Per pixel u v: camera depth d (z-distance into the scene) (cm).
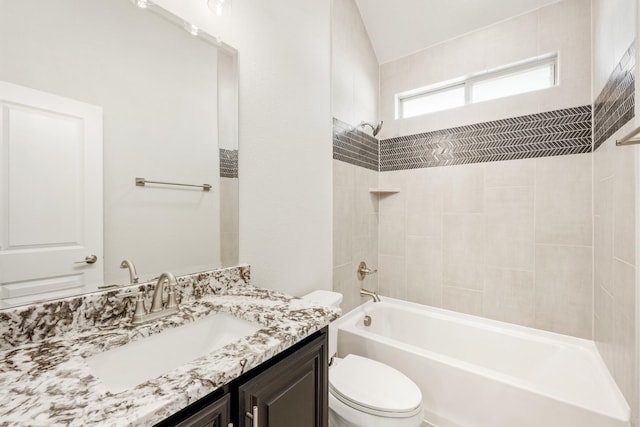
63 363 58
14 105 67
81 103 79
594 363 148
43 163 72
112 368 67
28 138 69
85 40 79
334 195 189
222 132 118
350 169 208
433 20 207
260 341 68
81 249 78
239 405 62
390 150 243
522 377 173
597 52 155
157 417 45
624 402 115
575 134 171
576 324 172
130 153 90
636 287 104
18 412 43
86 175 80
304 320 82
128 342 71
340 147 196
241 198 126
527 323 186
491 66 199
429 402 153
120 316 82
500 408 132
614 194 130
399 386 124
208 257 113
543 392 123
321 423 88
